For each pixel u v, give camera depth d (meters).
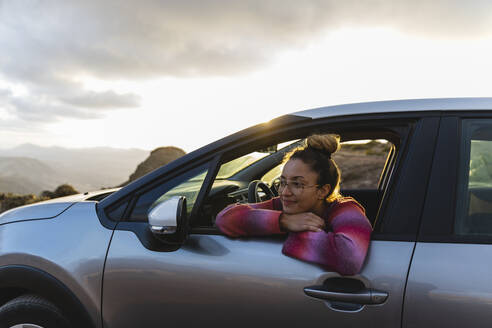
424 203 1.47
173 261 1.70
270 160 2.57
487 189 1.45
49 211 2.03
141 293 1.73
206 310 1.65
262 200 2.59
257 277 1.58
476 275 1.34
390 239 1.47
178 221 1.59
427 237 1.44
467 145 1.50
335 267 1.46
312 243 1.50
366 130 1.70
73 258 1.84
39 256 1.88
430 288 1.37
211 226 1.77
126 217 1.86
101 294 1.79
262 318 1.57
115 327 1.78
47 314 1.89
